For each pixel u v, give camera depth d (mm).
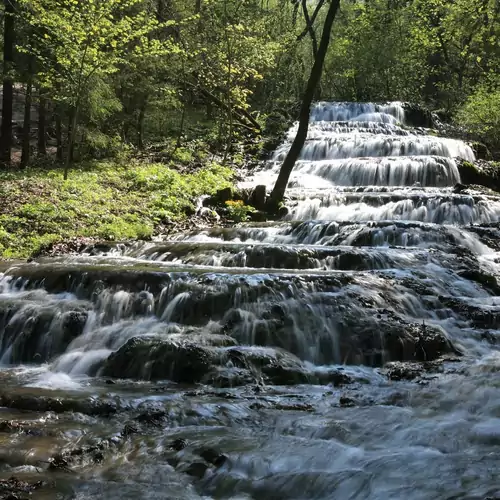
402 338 7602
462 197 15508
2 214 13922
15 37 20656
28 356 7859
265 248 10797
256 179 20688
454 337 8023
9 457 4395
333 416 5293
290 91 34688
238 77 23953
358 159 20422
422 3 31625
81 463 4348
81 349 7609
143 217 15234
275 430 4977
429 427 4934
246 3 28047
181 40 23672
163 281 8555
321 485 3936
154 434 4902
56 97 18703
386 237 12539
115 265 10133
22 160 20547
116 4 18641
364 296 8367
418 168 19547
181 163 21922
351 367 7242
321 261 10508
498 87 26672
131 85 23031
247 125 26250
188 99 29781
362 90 36812
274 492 3910
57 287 9070
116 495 3861
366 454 4391
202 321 8016
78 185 16891
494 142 25641
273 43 23938
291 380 6570
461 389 5988
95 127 22203
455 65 35438
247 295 8125
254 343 7594
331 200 16312
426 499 3605
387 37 34344
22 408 5574
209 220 15859
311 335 7668
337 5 16516
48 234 13219
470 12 19656
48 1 17781
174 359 6688
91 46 18219
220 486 4008
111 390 6148
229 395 5941
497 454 4332
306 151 23312
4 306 8273
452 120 31453
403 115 30375
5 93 20984
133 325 7992
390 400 5766
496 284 10266
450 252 11922
